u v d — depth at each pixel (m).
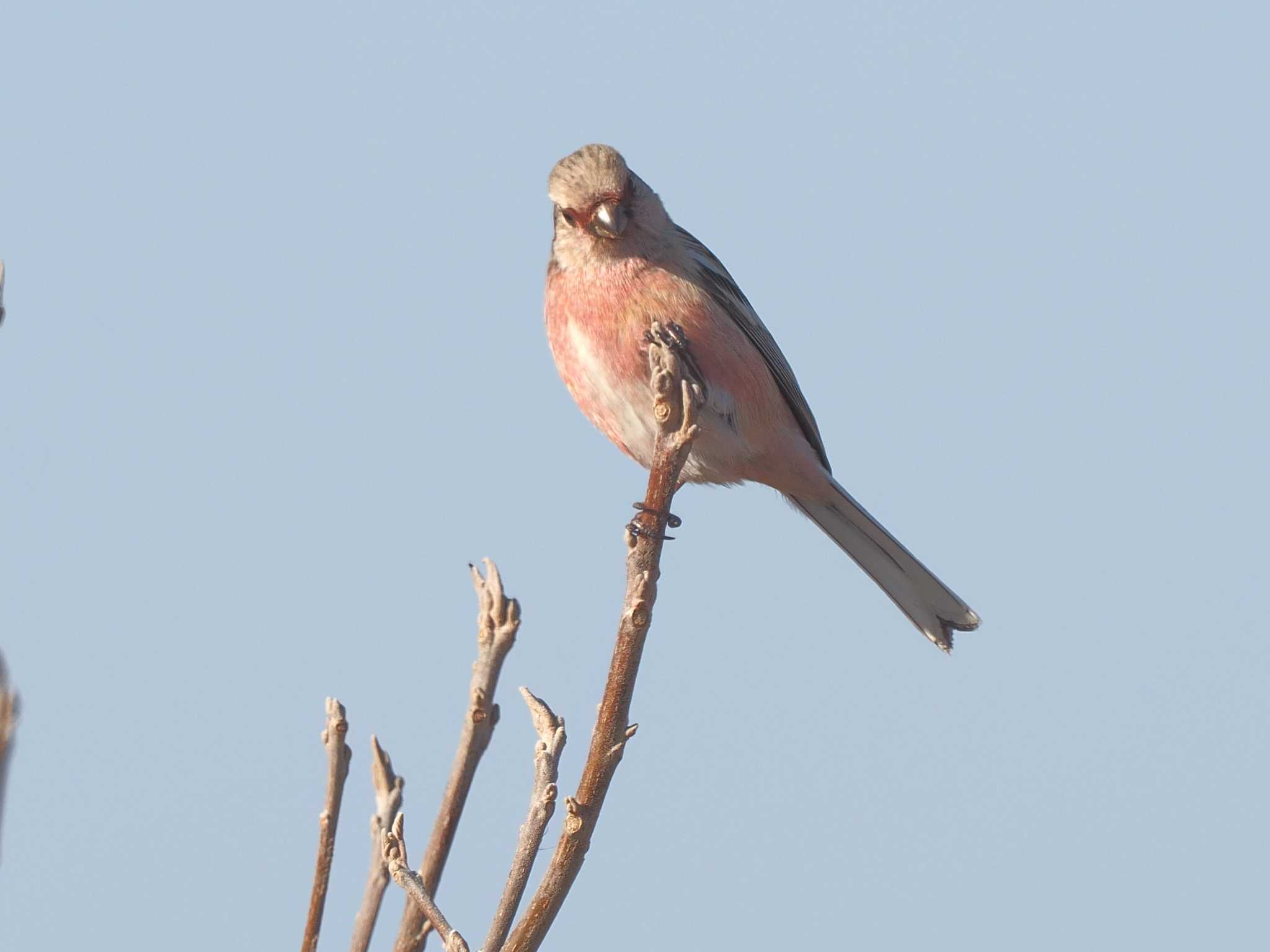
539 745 5.44
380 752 5.98
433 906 5.27
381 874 5.81
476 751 5.90
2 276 4.45
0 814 3.54
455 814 5.88
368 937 5.75
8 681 3.56
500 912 5.30
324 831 5.68
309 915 5.64
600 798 5.48
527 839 5.36
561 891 5.34
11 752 3.54
